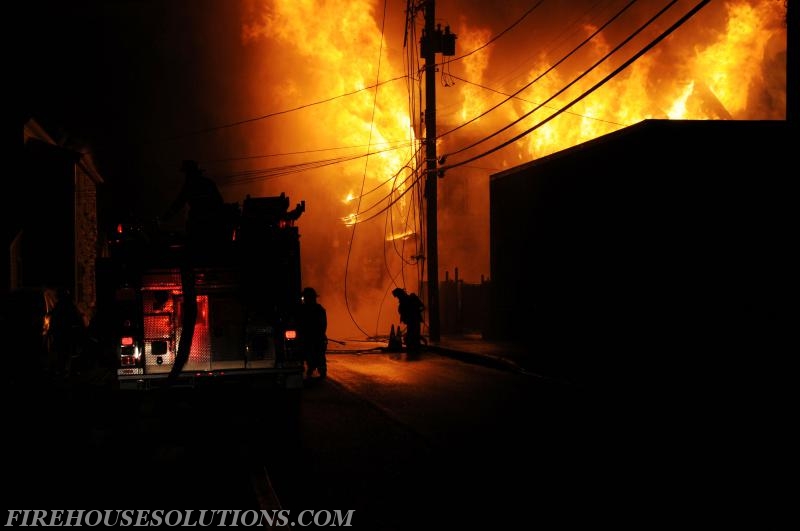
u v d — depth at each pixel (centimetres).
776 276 1561
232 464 808
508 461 812
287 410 1191
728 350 1547
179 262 1243
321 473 762
